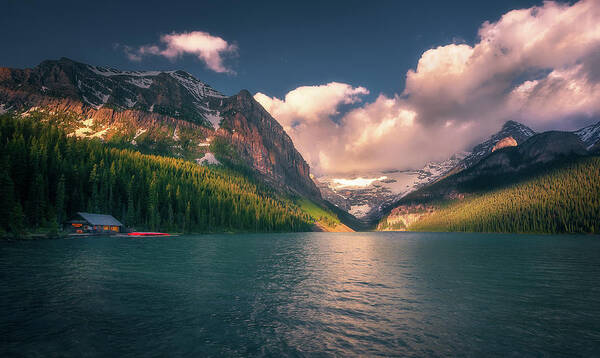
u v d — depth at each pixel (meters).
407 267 49.41
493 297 29.08
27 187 103.31
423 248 93.19
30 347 16.31
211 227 178.62
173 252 64.00
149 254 59.00
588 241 132.88
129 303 25.19
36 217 96.56
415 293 30.58
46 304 24.12
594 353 16.66
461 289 32.50
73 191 125.19
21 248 62.56
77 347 16.47
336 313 23.75
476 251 81.12
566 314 23.78
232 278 36.94
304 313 23.61
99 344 16.95
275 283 34.69
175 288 30.86
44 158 118.94
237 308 24.61
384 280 37.53
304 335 19.08
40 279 32.94
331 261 56.97
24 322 20.12
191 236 139.25
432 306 25.91
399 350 16.94
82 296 26.72
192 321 21.25
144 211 150.25
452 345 17.75
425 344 17.88
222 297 27.95
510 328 20.66
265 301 26.92
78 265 42.75
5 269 38.31
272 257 61.09
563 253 74.69
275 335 19.00
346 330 20.09
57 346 16.53
